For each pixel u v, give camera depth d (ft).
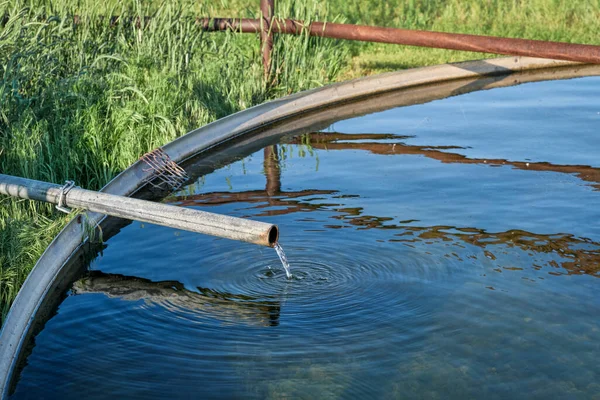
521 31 44.75
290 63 35.09
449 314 16.35
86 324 16.48
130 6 34.42
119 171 25.45
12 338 15.61
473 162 26.02
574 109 32.42
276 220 21.38
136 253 19.86
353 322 16.19
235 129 30.09
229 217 17.56
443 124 31.01
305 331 15.93
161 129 27.35
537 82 37.83
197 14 36.76
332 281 17.95
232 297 17.42
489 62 39.47
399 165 25.99
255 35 40.24
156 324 16.34
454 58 41.75
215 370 14.66
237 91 32.76
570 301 16.75
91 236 20.42
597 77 38.40
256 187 24.35
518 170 25.02
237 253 19.62
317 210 22.08
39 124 24.40
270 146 28.86
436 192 23.27
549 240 19.70
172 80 29.99
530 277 17.84
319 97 34.27
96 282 18.37
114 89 28.02
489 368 14.49
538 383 14.02
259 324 16.21
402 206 22.22
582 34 44.04
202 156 27.78
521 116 31.68
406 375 14.35
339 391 13.92
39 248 19.42
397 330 15.84
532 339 15.35
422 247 19.47
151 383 14.29
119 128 25.99
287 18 34.68
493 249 19.27
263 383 14.23
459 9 48.03
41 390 14.20
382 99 35.58
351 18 46.21
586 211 21.43
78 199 19.42
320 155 27.55
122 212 18.89
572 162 25.70
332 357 14.97
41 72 26.30
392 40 32.76
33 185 19.90
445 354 14.96
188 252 19.80
